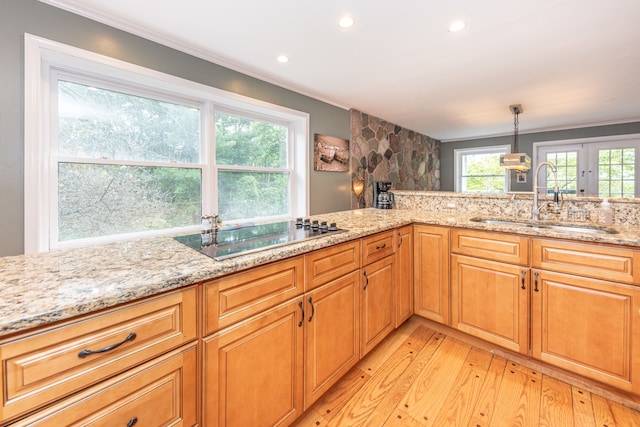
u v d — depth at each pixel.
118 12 1.56
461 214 2.46
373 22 1.64
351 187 3.51
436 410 1.43
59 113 1.63
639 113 3.79
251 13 1.56
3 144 1.35
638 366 1.38
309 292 1.33
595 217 1.87
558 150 4.89
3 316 0.60
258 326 1.10
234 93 2.25
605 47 1.94
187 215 2.19
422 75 2.43
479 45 1.91
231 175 2.49
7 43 1.35
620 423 1.33
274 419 1.18
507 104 3.34
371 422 1.36
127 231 1.91
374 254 1.79
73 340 0.68
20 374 0.61
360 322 1.68
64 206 1.66
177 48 1.90
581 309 1.52
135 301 0.79
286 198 2.94
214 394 0.97
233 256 1.08
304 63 2.19
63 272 0.90
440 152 6.09
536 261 1.66
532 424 1.34
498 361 1.82
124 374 0.77
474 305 1.92
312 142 2.97
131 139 1.92
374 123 3.92
